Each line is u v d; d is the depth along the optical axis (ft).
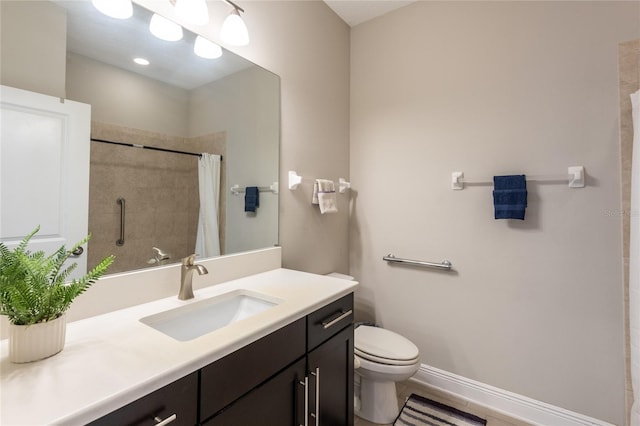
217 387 2.49
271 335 3.01
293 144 5.88
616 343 4.72
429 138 6.43
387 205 7.01
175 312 3.41
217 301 3.85
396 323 6.89
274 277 4.77
